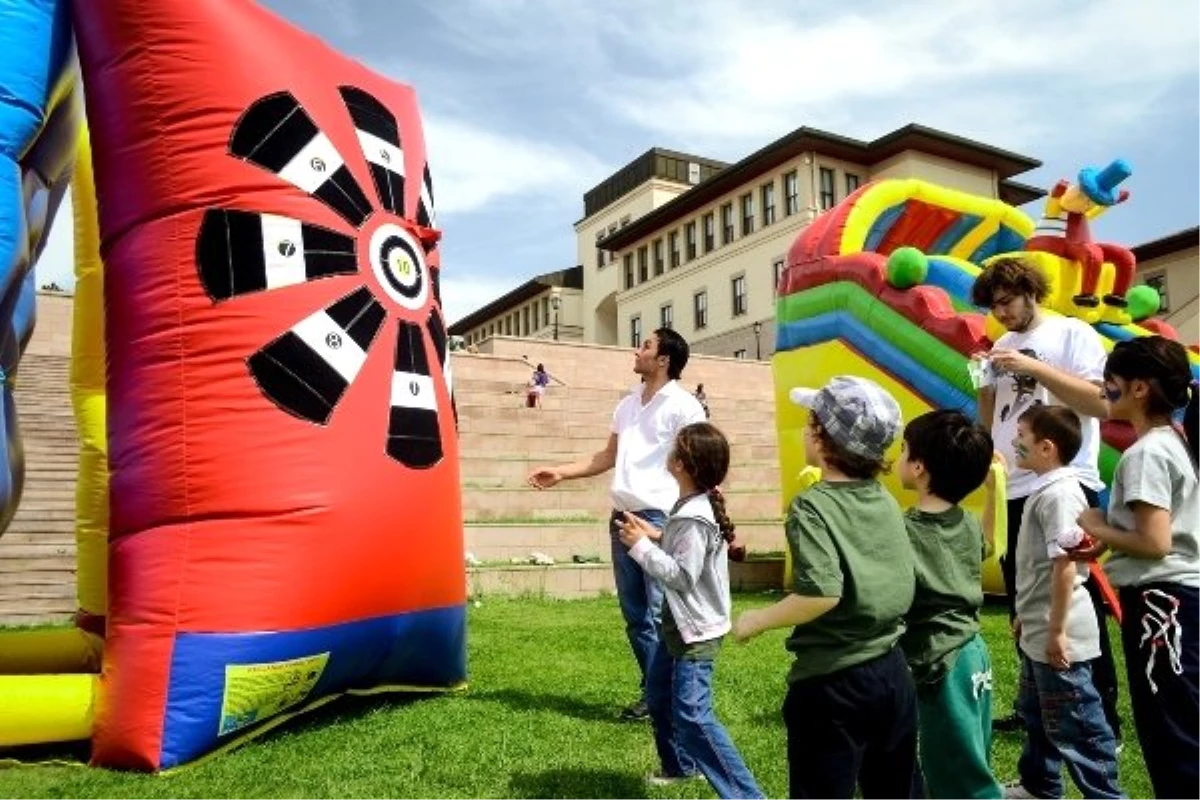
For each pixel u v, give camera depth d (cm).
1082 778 344
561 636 730
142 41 451
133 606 427
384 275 509
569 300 5141
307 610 440
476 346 2767
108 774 406
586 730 469
